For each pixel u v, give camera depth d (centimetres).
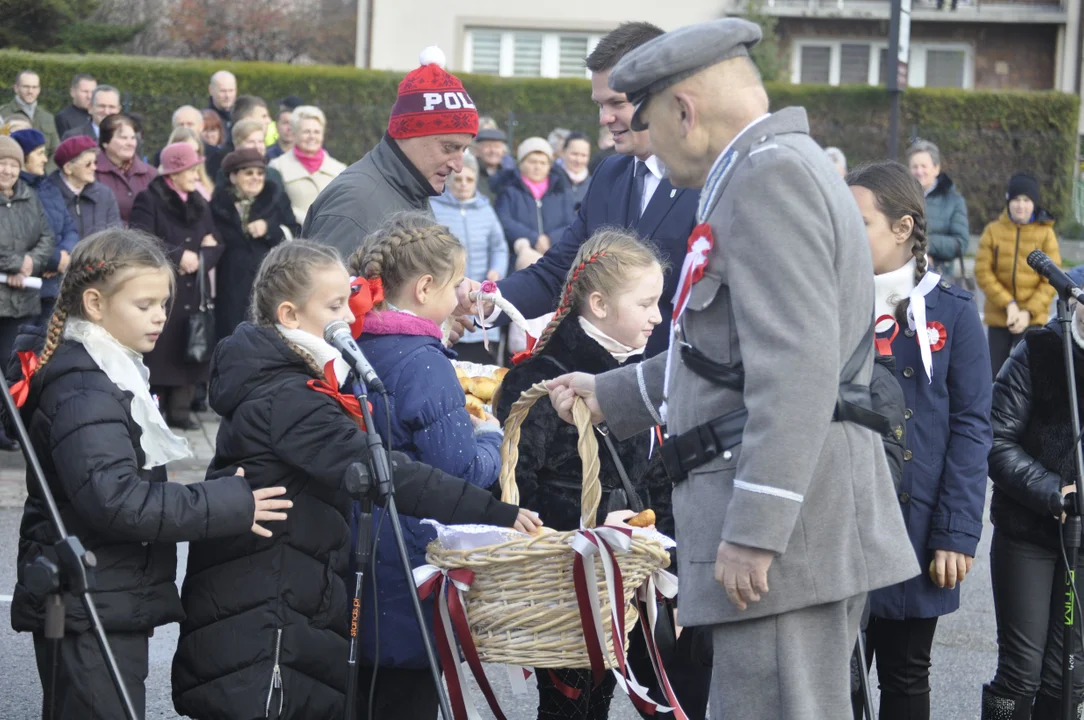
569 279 364
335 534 328
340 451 316
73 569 272
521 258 991
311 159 955
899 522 286
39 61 1752
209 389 334
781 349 260
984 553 701
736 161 278
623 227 434
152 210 841
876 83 2408
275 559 321
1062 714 358
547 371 364
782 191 267
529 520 327
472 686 492
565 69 2238
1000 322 1048
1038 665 391
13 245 782
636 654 378
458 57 2223
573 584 303
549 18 2220
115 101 1115
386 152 436
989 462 390
